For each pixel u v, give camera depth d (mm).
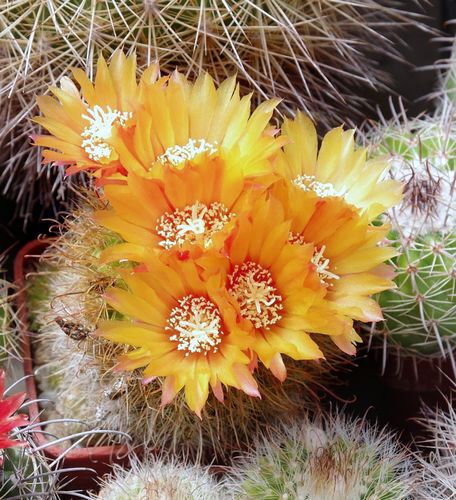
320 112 477
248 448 422
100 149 383
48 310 453
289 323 375
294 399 427
